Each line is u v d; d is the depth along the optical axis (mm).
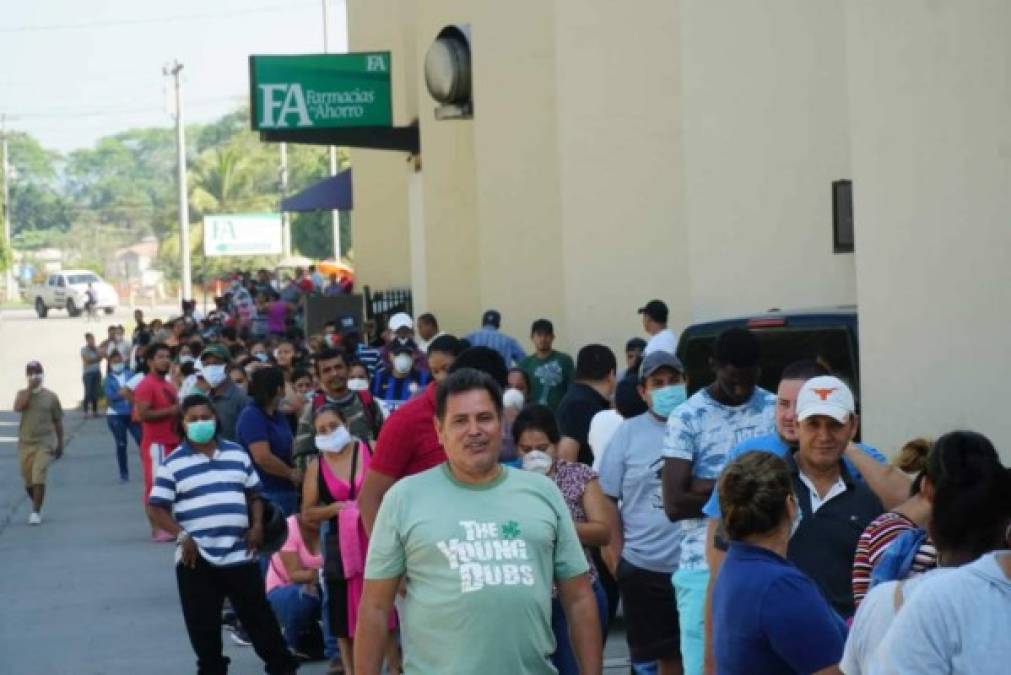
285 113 30047
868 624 6348
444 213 28438
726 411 9820
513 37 24375
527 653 7227
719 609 7211
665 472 9852
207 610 13609
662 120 21375
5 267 149500
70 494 31422
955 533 6078
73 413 52625
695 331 13859
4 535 25781
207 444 13609
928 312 12461
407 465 9898
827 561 8273
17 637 17141
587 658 7551
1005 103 11820
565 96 22172
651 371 10992
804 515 8344
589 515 10711
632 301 21688
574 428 14062
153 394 24109
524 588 7219
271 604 14906
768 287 18812
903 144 12656
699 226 19547
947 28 12219
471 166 28078
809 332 13320
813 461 8234
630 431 11164
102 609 18688
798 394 8305
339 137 30703
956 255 12242
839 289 18109
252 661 15398
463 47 25953
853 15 13062
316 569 14820
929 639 5633
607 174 21828
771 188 18719
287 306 49281
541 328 19969
